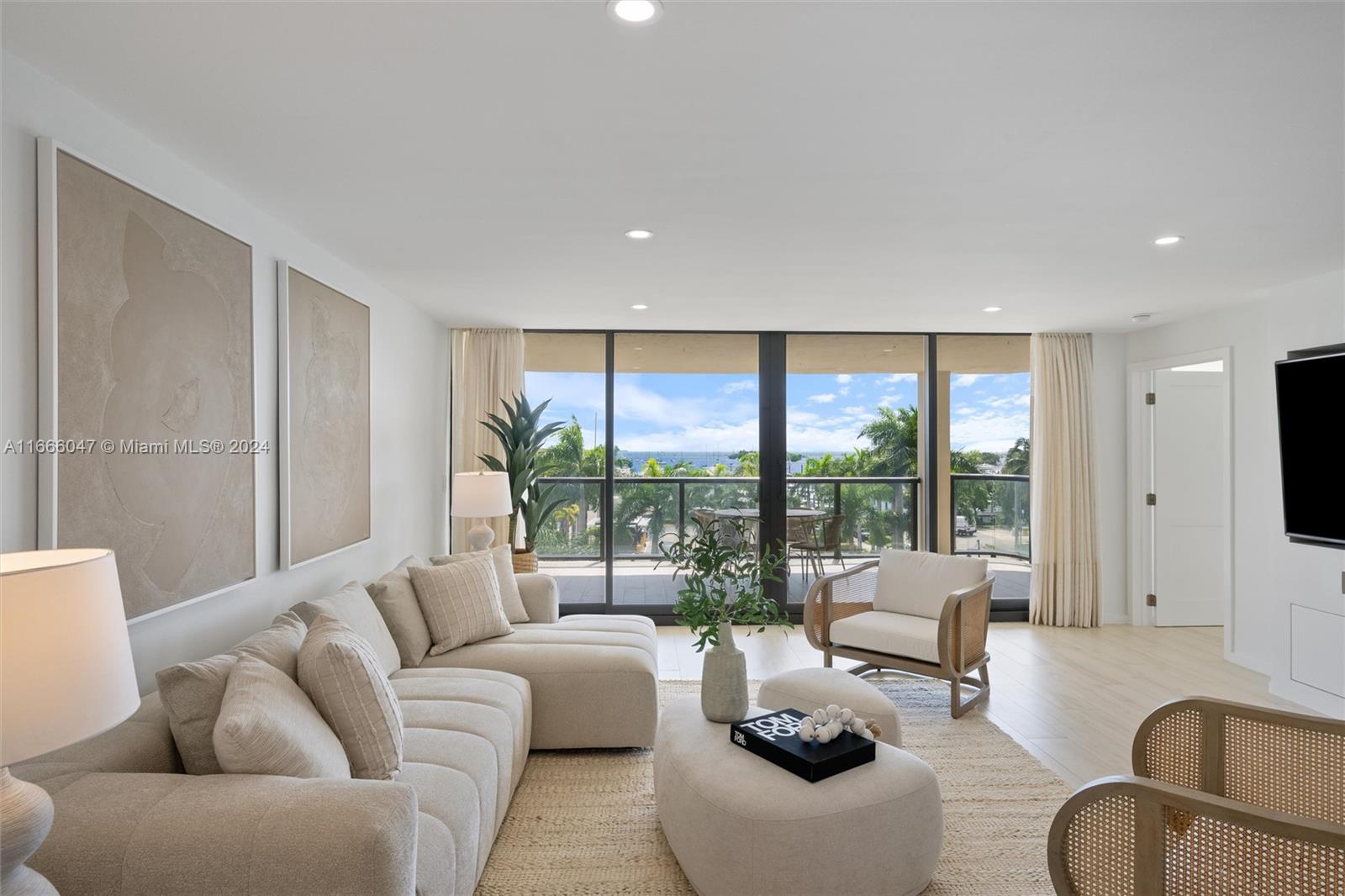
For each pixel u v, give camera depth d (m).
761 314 5.28
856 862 2.09
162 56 1.77
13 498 1.76
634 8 1.56
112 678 1.27
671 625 5.96
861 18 1.60
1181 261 3.74
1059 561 5.99
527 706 3.12
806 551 6.11
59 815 1.49
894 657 4.10
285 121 2.14
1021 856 2.54
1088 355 6.05
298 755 1.74
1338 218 3.04
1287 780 1.91
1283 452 3.84
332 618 2.35
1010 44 1.71
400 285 4.31
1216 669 4.79
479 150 2.35
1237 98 1.99
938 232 3.24
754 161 2.45
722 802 2.14
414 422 4.96
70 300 1.90
